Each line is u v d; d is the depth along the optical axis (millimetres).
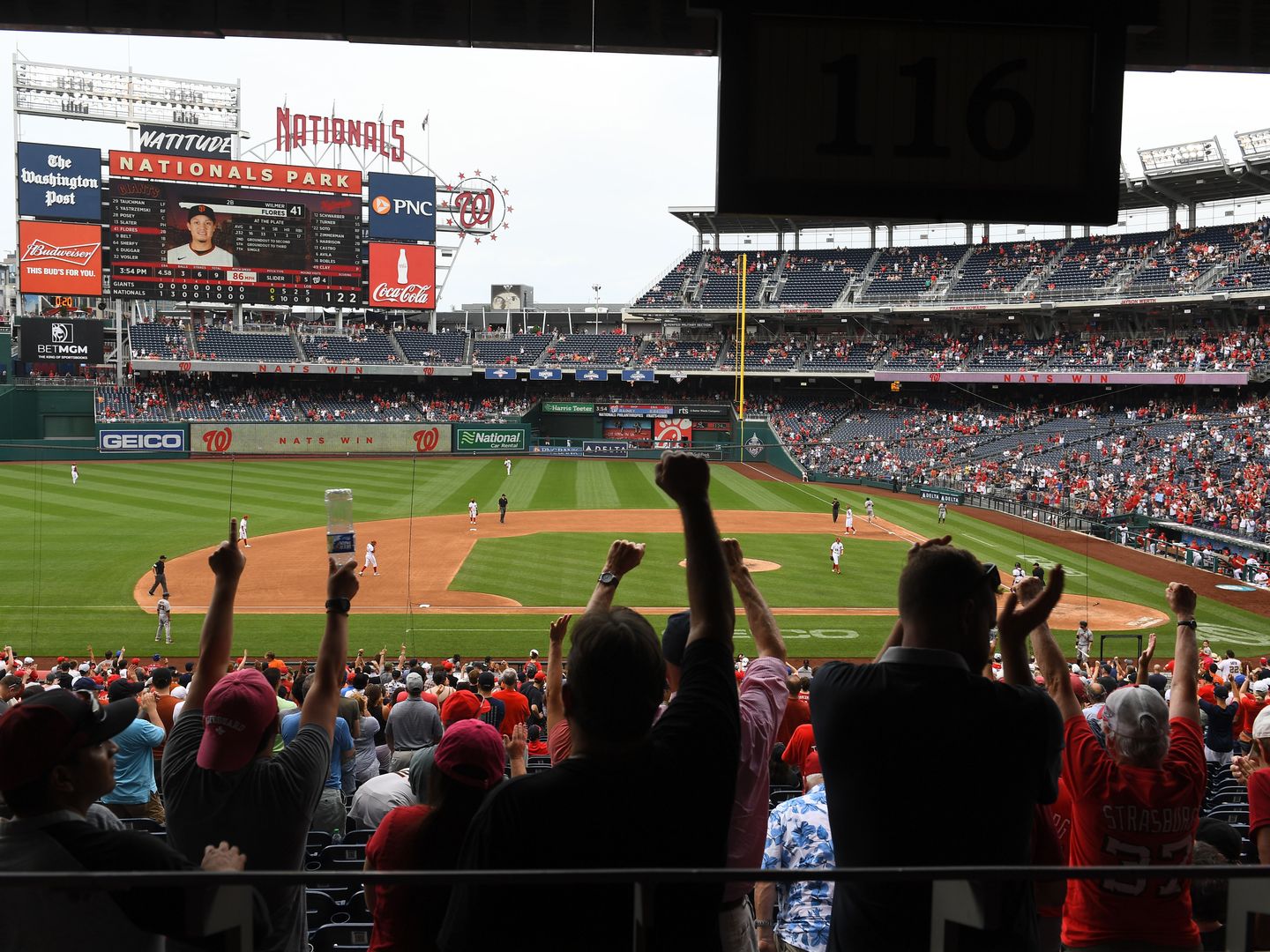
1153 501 44250
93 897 2750
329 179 64875
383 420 70438
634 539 39344
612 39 4812
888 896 2939
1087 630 23281
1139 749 3523
